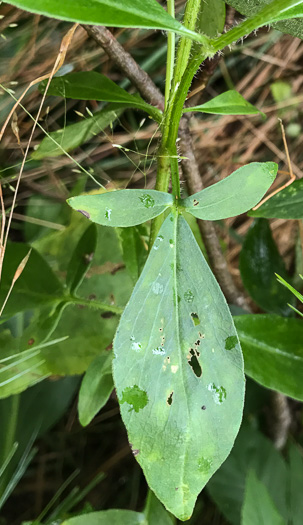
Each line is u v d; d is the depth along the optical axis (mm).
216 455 110
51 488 310
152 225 142
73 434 316
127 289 228
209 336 113
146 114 292
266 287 198
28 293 177
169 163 134
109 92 158
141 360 110
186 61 128
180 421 109
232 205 115
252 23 99
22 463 237
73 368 212
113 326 217
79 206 109
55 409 259
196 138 321
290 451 232
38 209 277
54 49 268
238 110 147
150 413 109
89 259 178
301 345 160
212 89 314
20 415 254
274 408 258
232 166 331
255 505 173
